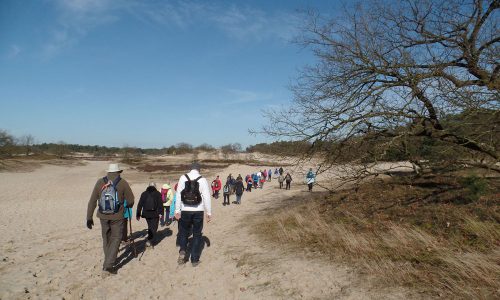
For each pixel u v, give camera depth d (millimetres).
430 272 4629
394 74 7871
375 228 7145
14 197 21656
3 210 15469
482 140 7203
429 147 8711
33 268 6188
